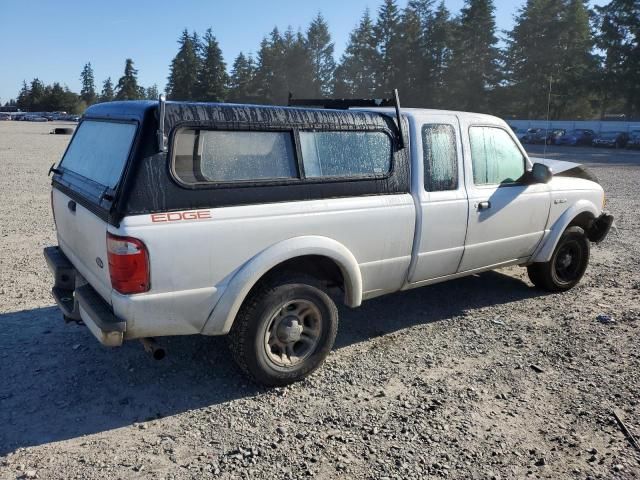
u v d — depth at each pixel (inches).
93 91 5556.1
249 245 144.9
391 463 127.3
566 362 182.1
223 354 179.2
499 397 158.6
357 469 124.8
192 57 4037.9
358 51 3243.1
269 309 151.4
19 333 189.9
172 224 133.0
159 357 141.6
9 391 153.1
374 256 173.6
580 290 258.1
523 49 2605.8
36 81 5172.2
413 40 2965.1
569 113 2760.8
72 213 159.0
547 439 138.9
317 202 157.3
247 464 125.3
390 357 182.4
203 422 141.9
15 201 456.1
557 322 217.0
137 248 128.6
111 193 132.6
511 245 219.3
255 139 147.2
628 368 178.5
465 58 2797.7
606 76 2479.1
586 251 255.4
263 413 146.6
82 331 193.2
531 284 265.4
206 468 123.5
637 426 145.8
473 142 201.9
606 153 1429.6
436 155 188.7
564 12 2506.2
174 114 134.3
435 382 166.2
